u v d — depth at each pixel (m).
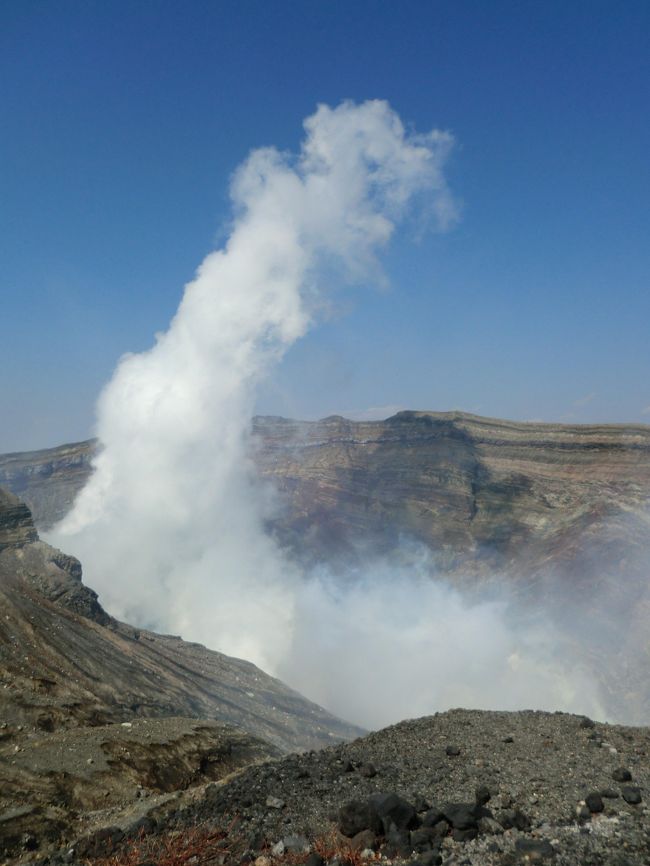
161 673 53.06
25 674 38.03
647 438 156.88
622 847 8.95
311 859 9.51
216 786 15.09
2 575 53.34
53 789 22.88
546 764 12.70
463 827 9.94
